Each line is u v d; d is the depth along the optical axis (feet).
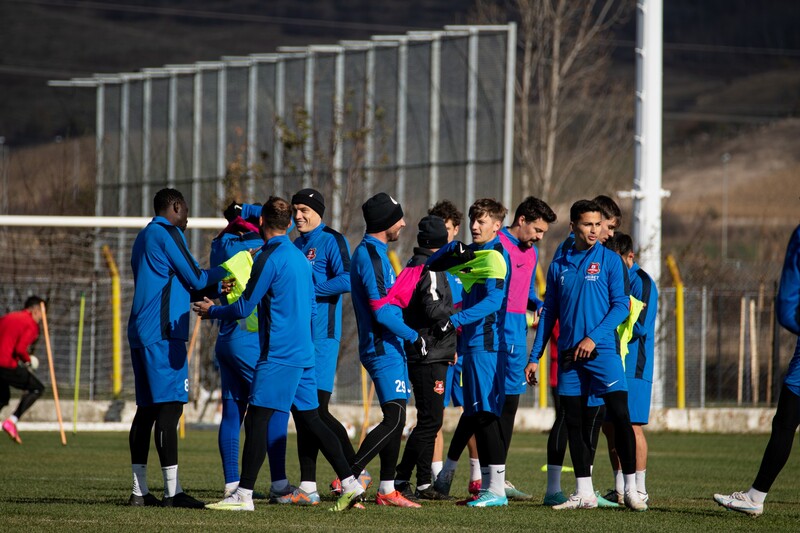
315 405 90.07
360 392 214.90
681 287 209.05
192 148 279.28
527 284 99.86
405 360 93.91
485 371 95.35
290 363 87.20
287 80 260.01
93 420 211.20
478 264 93.04
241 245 101.24
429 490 100.99
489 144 222.28
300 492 94.53
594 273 92.79
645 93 208.23
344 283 96.94
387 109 240.94
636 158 209.56
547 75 441.27
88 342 226.17
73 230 240.94
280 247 87.56
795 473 135.54
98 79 300.81
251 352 92.38
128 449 157.38
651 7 208.03
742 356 220.64
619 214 101.81
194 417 213.25
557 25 411.34
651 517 87.71
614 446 100.07
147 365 88.84
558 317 94.89
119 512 85.51
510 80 219.41
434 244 93.09
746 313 224.33
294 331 87.45
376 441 91.40
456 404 105.81
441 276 92.63
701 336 213.66
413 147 235.81
